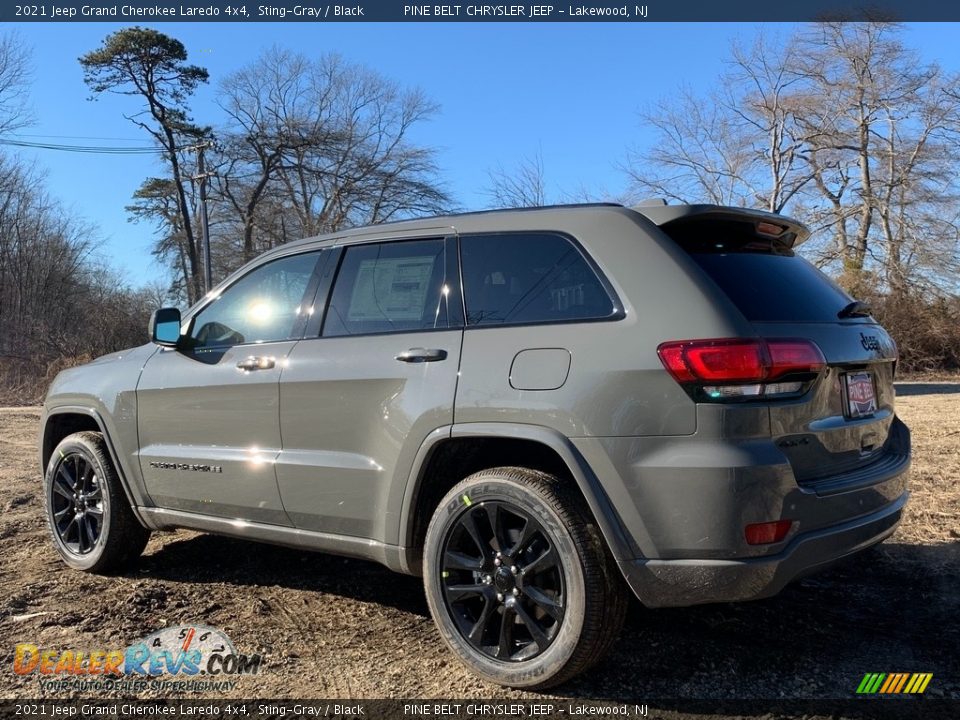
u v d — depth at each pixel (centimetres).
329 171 4153
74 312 3275
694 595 278
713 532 271
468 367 320
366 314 366
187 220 4197
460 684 315
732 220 326
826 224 2788
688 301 288
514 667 304
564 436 294
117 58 3941
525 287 326
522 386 305
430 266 355
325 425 359
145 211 4566
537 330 311
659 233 308
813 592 402
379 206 4250
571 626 291
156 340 419
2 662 343
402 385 335
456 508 321
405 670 330
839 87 2834
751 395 274
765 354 278
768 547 274
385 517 340
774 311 303
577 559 291
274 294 408
